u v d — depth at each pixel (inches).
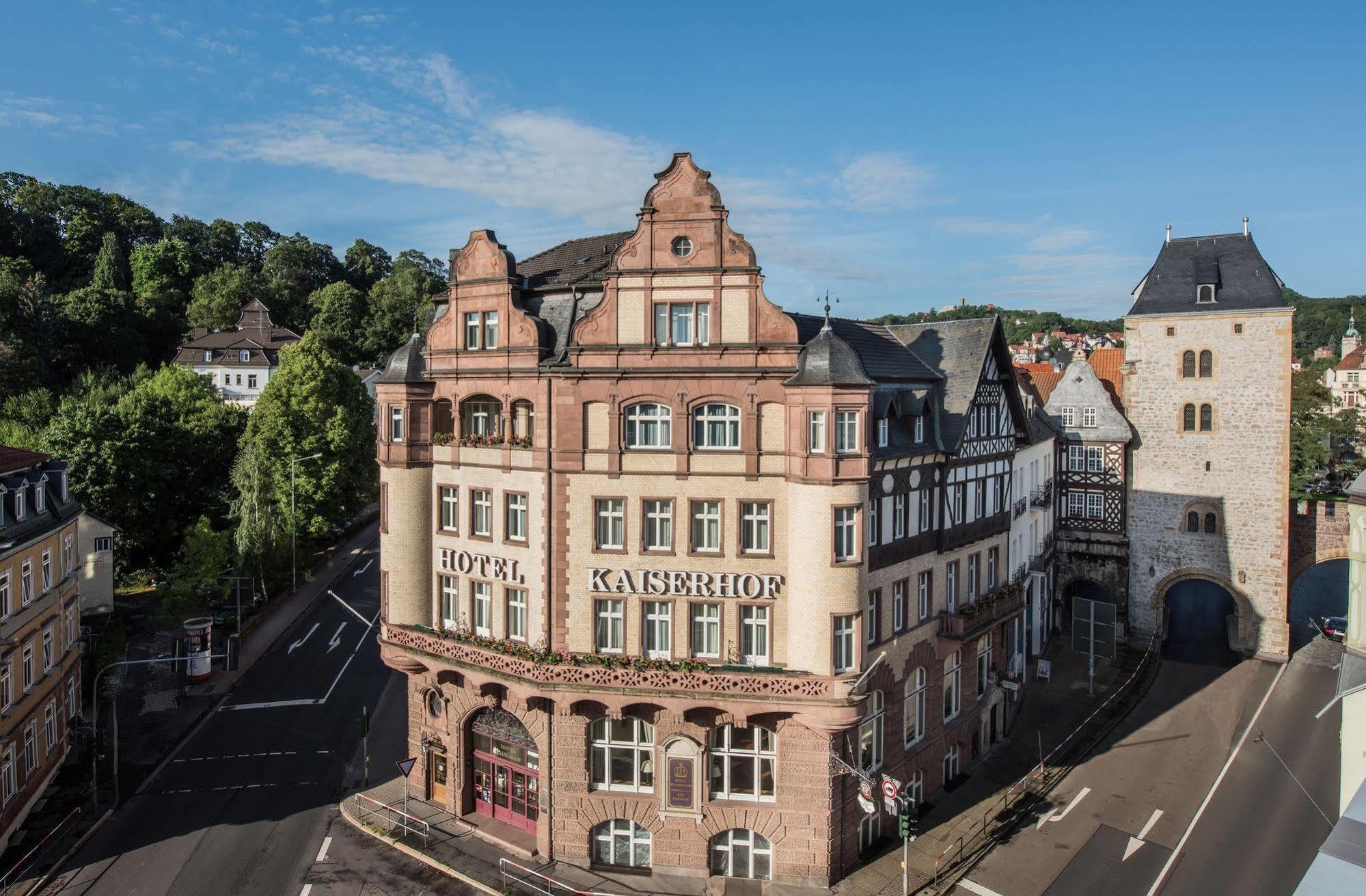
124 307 4252.0
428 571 1224.2
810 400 989.2
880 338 1350.9
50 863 1078.4
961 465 1300.4
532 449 1083.3
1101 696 1681.8
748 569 1037.2
